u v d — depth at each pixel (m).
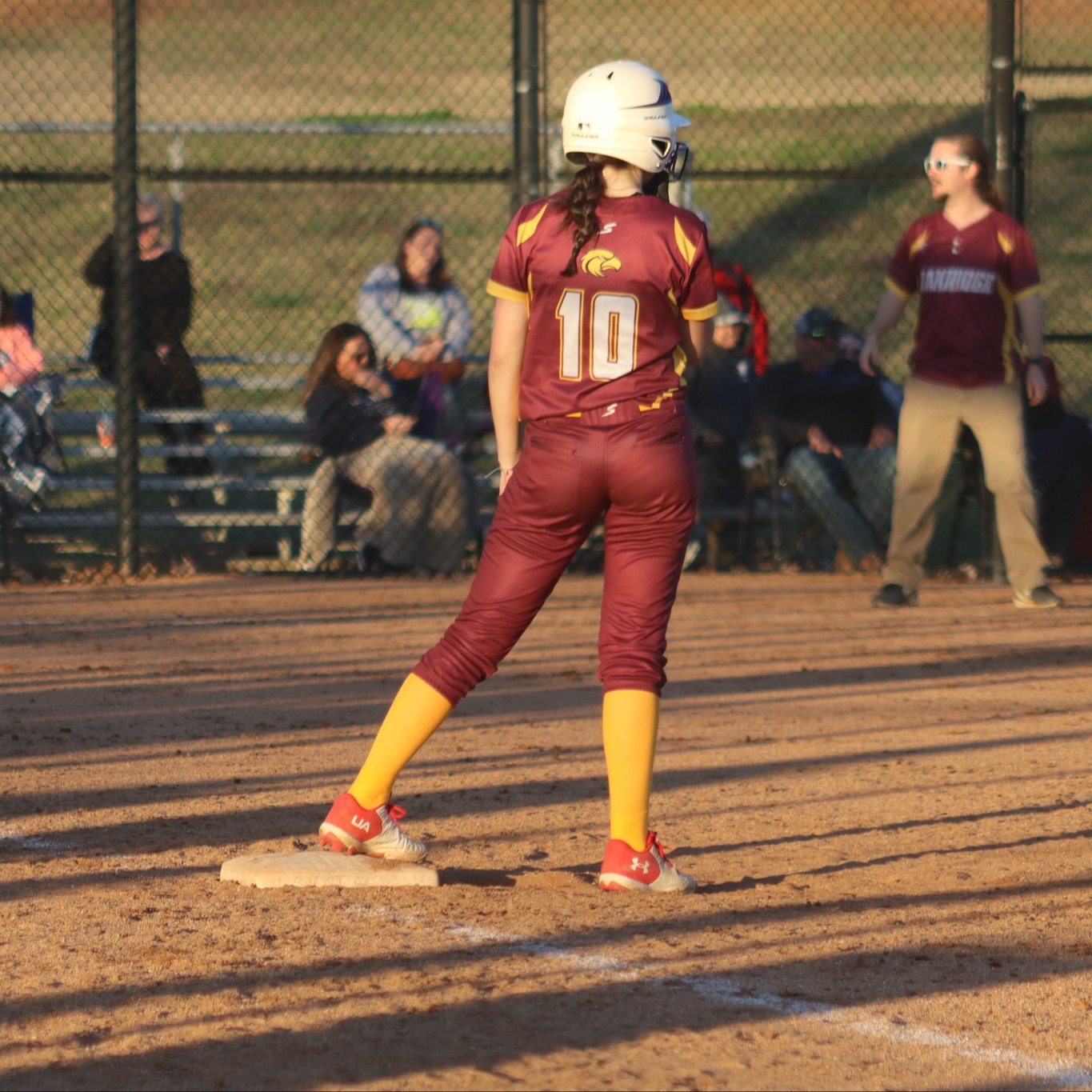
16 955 12.06
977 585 33.72
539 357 13.80
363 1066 10.03
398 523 33.88
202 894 13.77
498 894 13.94
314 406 34.03
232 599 31.53
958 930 13.09
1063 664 26.06
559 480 13.73
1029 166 33.91
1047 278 58.00
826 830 16.58
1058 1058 10.40
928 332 29.45
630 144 13.54
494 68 86.44
